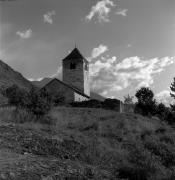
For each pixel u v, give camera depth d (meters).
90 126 21.67
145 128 24.72
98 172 10.16
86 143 14.32
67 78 63.47
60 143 13.05
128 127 23.70
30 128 14.97
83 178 9.02
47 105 21.50
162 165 13.23
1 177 7.50
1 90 39.50
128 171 10.89
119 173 10.88
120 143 17.20
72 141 13.86
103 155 13.09
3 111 19.09
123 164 11.75
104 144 15.38
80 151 12.74
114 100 48.34
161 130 24.84
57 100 47.34
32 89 22.86
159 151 15.78
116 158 13.26
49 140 13.07
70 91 52.28
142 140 19.17
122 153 14.32
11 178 7.59
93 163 11.70
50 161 10.10
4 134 12.67
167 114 40.38
